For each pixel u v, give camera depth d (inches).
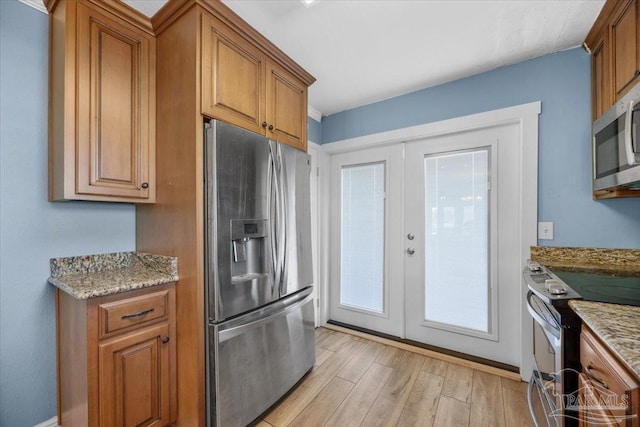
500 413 63.7
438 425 60.4
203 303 54.1
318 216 116.7
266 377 63.4
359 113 110.1
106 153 54.7
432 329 95.7
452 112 90.1
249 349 59.5
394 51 75.5
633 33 50.6
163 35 59.7
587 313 35.9
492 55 76.6
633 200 65.9
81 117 51.5
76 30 50.9
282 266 68.6
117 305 49.2
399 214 102.7
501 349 83.8
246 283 59.0
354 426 60.4
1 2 51.2
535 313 49.9
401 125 100.0
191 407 53.9
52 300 56.6
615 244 67.6
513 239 82.0
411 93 98.1
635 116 45.9
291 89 78.1
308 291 79.6
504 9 59.7
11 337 52.2
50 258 56.6
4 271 51.6
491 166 85.4
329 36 69.6
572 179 71.8
